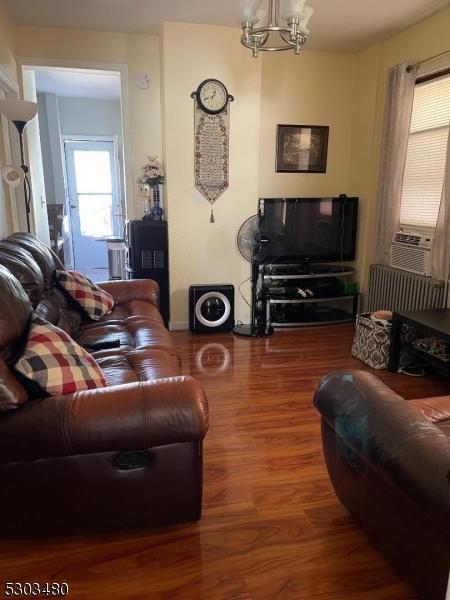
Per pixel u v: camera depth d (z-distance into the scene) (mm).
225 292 3953
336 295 4238
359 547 1624
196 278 4090
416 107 3662
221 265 4121
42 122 6473
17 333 1613
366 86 4188
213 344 3754
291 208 4109
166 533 1678
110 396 1437
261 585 1462
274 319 4223
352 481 1610
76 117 6770
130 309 3086
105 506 1538
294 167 4422
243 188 4008
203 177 3895
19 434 1358
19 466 1438
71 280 2875
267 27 2041
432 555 1222
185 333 4043
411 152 3760
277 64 4164
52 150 6582
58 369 1514
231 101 3803
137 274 4055
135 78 3953
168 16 3430
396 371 3195
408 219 3852
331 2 3100
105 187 7156
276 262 4176
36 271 2350
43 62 3754
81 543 1627
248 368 3254
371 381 1576
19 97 3752
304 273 4238
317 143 4422
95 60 3852
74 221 7164
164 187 4047
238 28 3662
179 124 3748
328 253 4320
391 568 1533
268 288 4148
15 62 3680
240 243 3822
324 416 1659
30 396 1494
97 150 7000
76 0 3133
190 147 3814
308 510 1817
